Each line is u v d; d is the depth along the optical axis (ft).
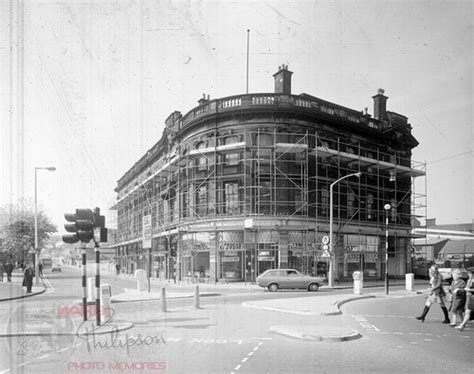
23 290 84.58
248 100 108.17
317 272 110.22
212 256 106.73
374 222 122.01
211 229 106.11
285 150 105.19
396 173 130.93
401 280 130.31
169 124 132.36
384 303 63.10
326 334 33.09
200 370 24.23
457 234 168.96
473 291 38.99
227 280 104.78
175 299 66.69
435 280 43.80
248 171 106.22
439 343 32.32
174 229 125.49
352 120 120.16
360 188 122.31
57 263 323.57
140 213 167.22
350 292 82.53
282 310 49.75
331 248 98.48
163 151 139.54
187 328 37.76
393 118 132.46
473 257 148.46
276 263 103.65
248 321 41.75
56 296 73.26
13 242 155.94
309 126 110.01
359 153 115.55
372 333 36.35
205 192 111.24
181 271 117.39
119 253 200.13
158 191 147.84
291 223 103.45
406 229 132.87
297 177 107.96
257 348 29.81
